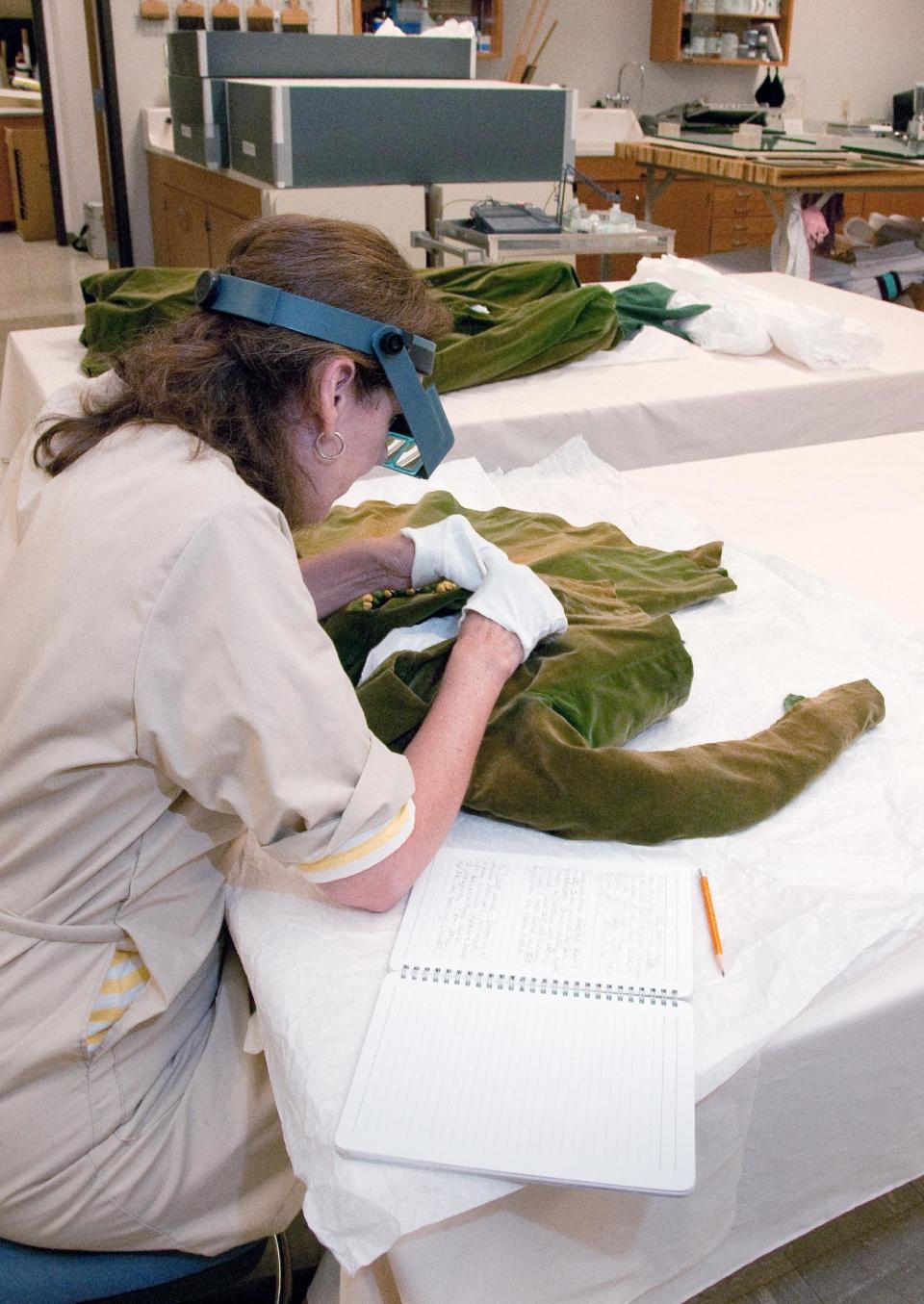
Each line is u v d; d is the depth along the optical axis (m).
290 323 0.83
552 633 1.15
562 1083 0.77
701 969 0.88
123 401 0.87
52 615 0.78
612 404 2.45
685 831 1.02
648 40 6.40
